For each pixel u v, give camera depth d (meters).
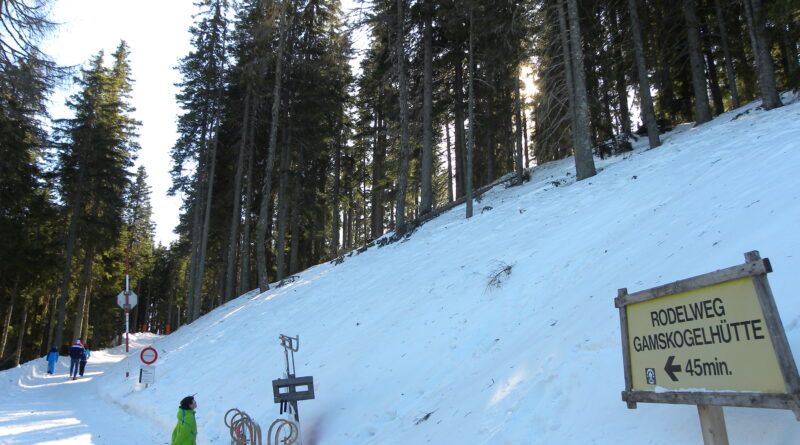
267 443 6.81
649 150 15.52
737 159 9.06
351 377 8.28
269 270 36.56
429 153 22.16
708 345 2.64
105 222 31.11
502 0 16.84
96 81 30.50
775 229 5.14
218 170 32.91
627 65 21.86
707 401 2.57
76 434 9.51
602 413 4.00
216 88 29.81
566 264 8.12
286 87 28.56
